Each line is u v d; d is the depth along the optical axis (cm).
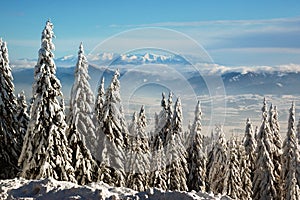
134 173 2475
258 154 3872
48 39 2359
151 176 2523
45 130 2361
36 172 2339
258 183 3841
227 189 3659
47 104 2364
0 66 2841
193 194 1295
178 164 2744
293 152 3856
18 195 1301
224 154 3759
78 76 2397
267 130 3866
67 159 2397
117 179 2497
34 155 2348
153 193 1295
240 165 3947
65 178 2366
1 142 2842
